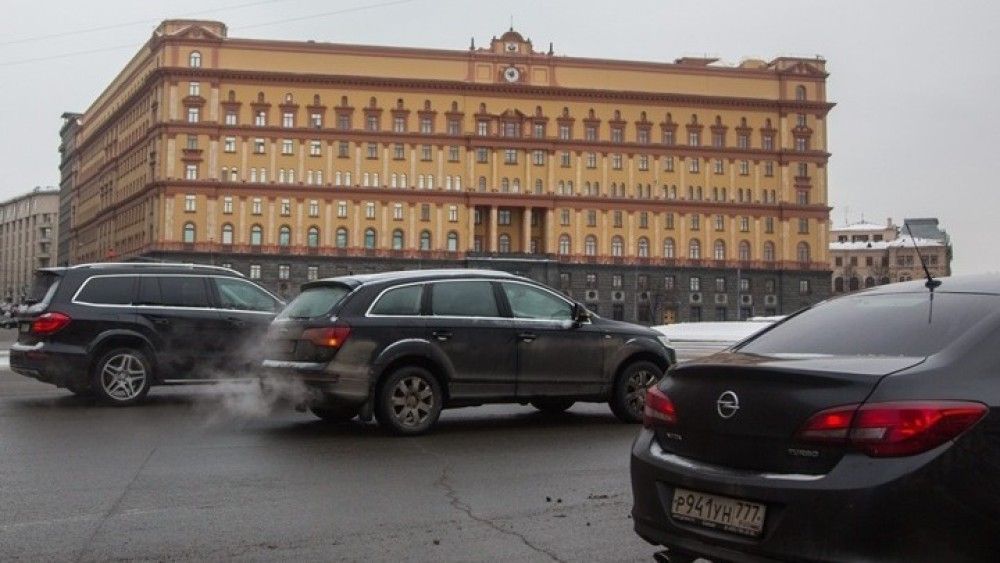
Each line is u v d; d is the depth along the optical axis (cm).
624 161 9194
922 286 468
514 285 1001
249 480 700
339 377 891
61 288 1136
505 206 9000
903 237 13188
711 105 9338
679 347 3105
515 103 9088
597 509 617
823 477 349
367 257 8731
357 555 506
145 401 1215
